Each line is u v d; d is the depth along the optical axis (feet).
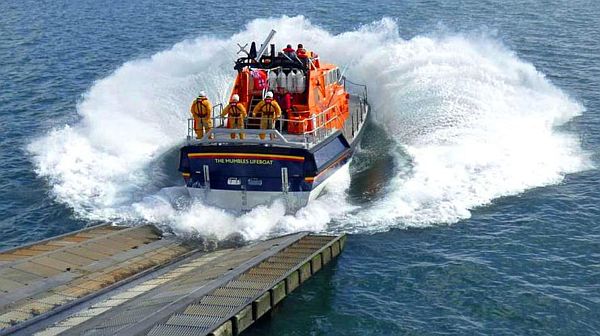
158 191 63.93
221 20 169.68
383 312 44.62
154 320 36.99
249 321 40.14
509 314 43.96
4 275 45.98
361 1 188.24
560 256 51.24
